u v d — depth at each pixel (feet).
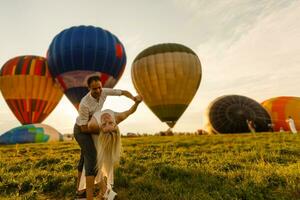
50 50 105.60
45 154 37.55
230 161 21.77
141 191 14.89
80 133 14.15
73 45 98.84
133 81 123.24
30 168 24.35
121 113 14.57
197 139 52.65
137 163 22.91
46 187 17.16
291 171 16.21
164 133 117.39
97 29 105.09
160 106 115.96
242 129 119.44
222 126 119.65
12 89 114.21
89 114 14.32
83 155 14.92
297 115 134.31
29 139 94.84
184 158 25.49
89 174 13.34
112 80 103.40
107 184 13.75
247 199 12.78
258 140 43.37
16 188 17.47
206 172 17.99
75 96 99.35
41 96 117.29
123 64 106.93
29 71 114.93
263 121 120.16
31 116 116.88
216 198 12.89
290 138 44.75
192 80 115.55
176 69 112.68
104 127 13.62
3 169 23.98
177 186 14.98
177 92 113.70
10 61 119.75
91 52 98.48
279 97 144.56
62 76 100.94
